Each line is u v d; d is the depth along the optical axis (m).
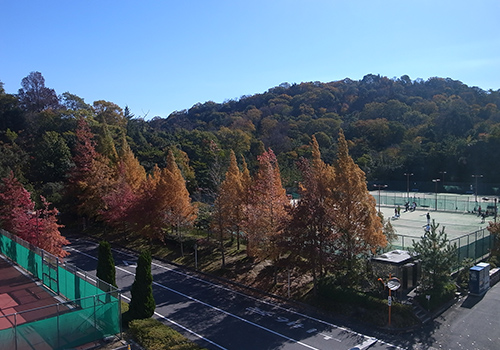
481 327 20.72
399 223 50.25
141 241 41.62
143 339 18.67
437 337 19.75
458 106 108.62
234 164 35.38
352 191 24.12
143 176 46.66
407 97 137.12
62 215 51.41
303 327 21.27
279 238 24.55
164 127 132.50
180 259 34.81
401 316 21.05
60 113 79.44
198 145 83.88
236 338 20.06
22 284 26.22
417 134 105.94
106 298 19.05
